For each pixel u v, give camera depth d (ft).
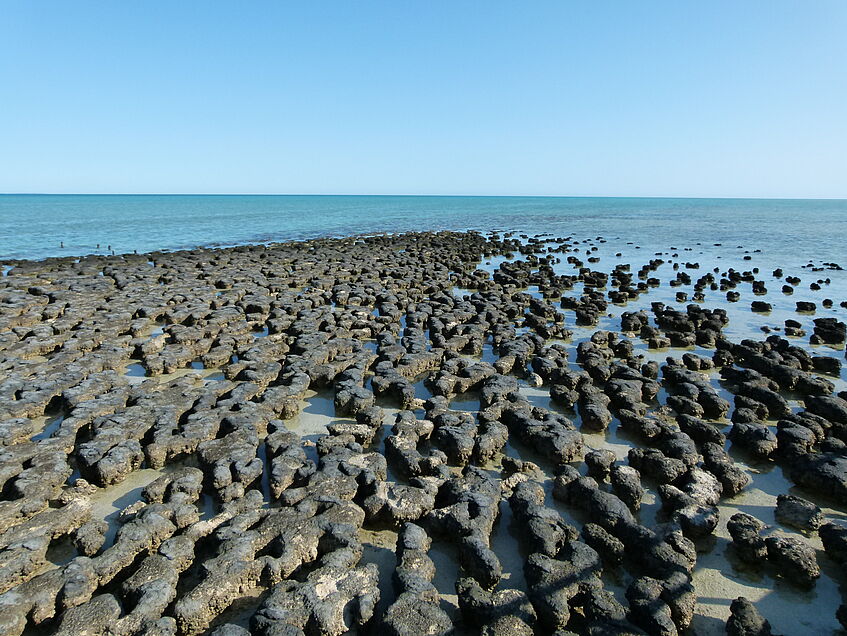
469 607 26.23
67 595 26.53
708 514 33.40
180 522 32.24
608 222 319.88
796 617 27.61
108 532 32.96
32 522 31.83
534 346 65.98
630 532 31.60
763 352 64.03
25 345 62.59
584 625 26.08
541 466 41.65
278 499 36.01
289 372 54.85
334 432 43.37
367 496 34.83
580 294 104.53
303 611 25.45
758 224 301.63
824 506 37.14
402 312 85.40
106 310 79.15
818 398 49.47
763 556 30.91
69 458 41.42
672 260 151.43
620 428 47.96
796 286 112.06
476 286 111.14
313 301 89.35
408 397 50.75
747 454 43.57
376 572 28.22
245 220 332.60
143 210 457.27
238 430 42.73
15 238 206.49
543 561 28.84
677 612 26.55
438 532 33.09
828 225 295.07
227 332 69.56
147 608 25.70
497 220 342.64
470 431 42.93
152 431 42.68
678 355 68.39
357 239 205.57
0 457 38.06
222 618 26.89
